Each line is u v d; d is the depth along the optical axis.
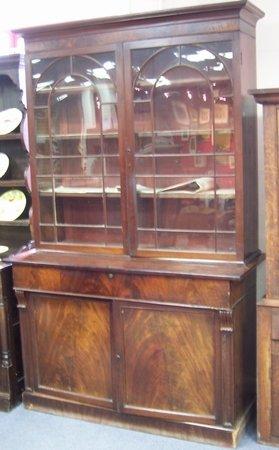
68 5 3.14
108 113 2.62
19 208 3.17
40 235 2.87
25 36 2.69
